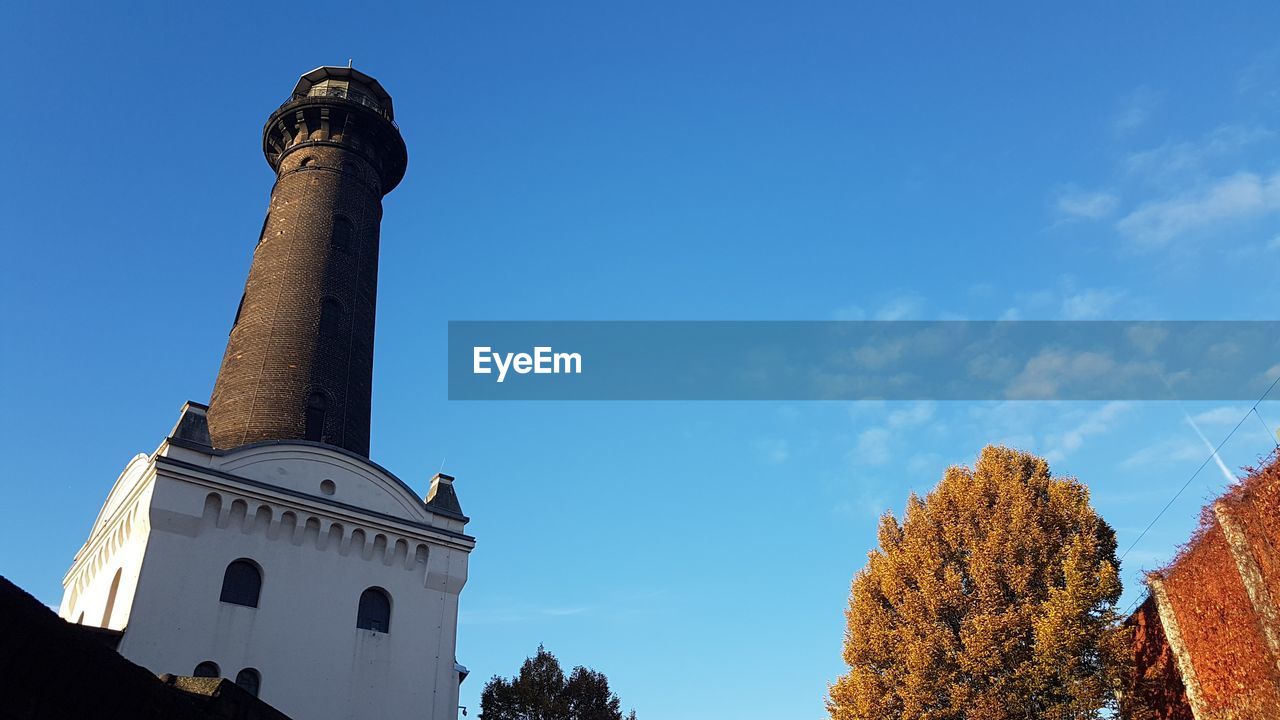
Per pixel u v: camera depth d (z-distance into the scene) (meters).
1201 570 22.09
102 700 13.62
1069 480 30.83
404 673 32.12
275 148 46.25
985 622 27.55
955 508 31.81
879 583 32.81
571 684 48.34
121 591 29.50
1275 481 18.94
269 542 31.28
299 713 29.34
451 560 35.12
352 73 47.19
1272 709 19.61
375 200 44.59
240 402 35.44
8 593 12.35
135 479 32.94
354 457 34.72
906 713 28.09
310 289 38.94
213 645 28.66
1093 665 26.28
